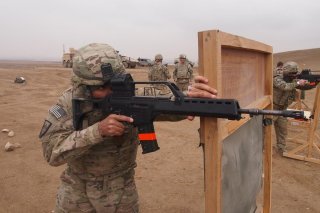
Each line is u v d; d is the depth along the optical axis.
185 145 6.89
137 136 2.35
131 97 1.91
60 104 2.20
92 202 2.30
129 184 2.41
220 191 1.80
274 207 4.27
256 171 2.75
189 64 11.59
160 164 5.79
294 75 6.00
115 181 2.31
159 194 4.65
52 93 15.70
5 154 6.35
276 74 6.20
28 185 4.97
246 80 2.35
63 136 2.08
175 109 1.71
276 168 5.60
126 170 2.38
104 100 2.03
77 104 2.11
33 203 4.43
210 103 1.59
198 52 1.69
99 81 2.03
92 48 2.08
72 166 2.29
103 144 2.19
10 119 9.34
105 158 2.22
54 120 2.13
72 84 2.23
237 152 2.23
